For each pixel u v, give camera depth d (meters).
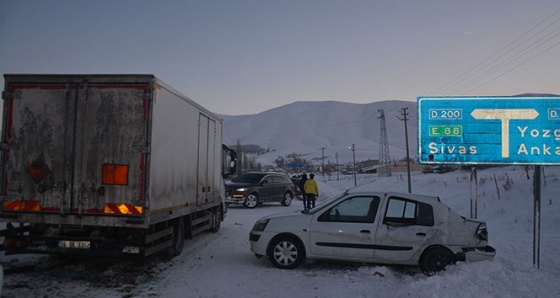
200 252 9.94
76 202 6.98
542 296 6.07
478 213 17.08
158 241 8.14
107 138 7.02
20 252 7.26
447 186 27.64
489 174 33.03
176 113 8.34
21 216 7.02
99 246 7.24
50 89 7.09
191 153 9.48
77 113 7.05
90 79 7.08
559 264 8.12
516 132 8.52
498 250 9.34
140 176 6.96
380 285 7.10
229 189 21.73
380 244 7.87
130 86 7.05
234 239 11.91
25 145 7.07
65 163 7.02
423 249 7.75
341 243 8.00
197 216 11.01
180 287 6.86
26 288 6.47
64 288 6.57
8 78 7.10
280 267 8.22
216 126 11.95
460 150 8.77
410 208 8.07
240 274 7.80
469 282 6.54
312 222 8.21
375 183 43.34
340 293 6.64
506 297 5.96
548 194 16.53
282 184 23.72
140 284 6.97
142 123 7.02
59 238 7.24
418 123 8.95
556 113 8.36
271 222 8.40
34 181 7.02
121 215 6.93
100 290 6.53
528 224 13.40
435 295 5.94
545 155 8.31
